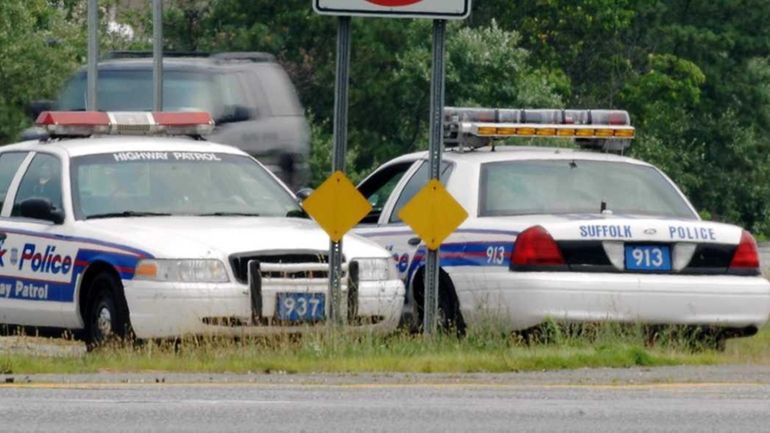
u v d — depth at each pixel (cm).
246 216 4675
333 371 3962
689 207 4784
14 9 14238
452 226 4522
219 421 3059
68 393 3450
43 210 4578
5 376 3816
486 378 3828
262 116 7462
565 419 3128
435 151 4631
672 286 4459
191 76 7369
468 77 17700
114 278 4344
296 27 17525
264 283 4253
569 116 4900
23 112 14138
